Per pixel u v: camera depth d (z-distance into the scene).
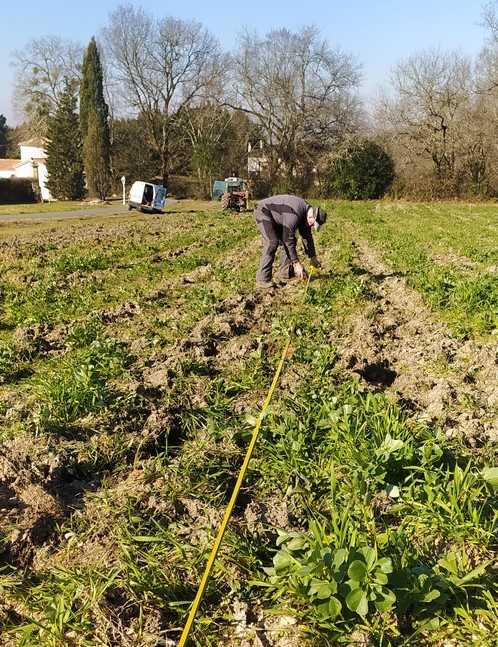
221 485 4.26
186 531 3.76
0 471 4.36
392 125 54.06
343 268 13.88
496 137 49.47
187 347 7.45
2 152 105.75
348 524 3.55
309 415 5.09
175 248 18.73
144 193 40.00
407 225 27.94
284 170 59.41
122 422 5.28
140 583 3.23
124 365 6.80
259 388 6.04
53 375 6.37
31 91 70.25
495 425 5.16
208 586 3.24
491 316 8.54
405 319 9.17
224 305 9.77
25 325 8.84
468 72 50.88
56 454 4.64
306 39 55.75
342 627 2.92
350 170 55.62
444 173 52.72
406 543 3.32
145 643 2.91
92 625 2.99
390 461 4.14
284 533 3.45
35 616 3.10
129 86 63.16
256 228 25.97
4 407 5.62
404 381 6.34
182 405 5.69
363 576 2.91
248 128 62.34
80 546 3.64
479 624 2.92
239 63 57.94
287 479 4.26
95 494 4.16
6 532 3.69
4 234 24.89
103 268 14.53
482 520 3.59
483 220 31.34
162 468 4.45
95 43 60.25
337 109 56.91
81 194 59.91
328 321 8.61
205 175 62.47
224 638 2.97
